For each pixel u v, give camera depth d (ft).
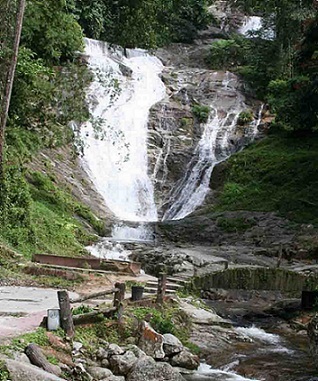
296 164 95.30
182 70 132.67
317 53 76.74
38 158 86.02
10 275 49.49
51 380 24.95
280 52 120.57
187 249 68.49
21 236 59.36
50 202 75.25
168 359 34.99
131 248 68.28
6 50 59.93
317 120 91.61
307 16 88.53
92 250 66.80
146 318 38.40
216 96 122.62
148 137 108.78
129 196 97.40
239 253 68.64
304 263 65.87
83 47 106.22
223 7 168.14
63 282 48.91
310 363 38.24
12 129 74.69
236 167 100.01
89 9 118.21
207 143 109.91
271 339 44.65
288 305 56.39
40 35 81.00
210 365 37.17
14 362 24.95
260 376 35.35
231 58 139.33
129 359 31.19
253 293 60.54
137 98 117.29
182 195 99.96
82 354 30.37
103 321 34.71
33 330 30.32
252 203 89.86
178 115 114.93
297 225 79.00
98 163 98.89
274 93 114.01
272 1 98.68
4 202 59.52
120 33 93.66
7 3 59.00
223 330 44.83
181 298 49.29
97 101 108.99
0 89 60.34
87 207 81.87
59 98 76.89
